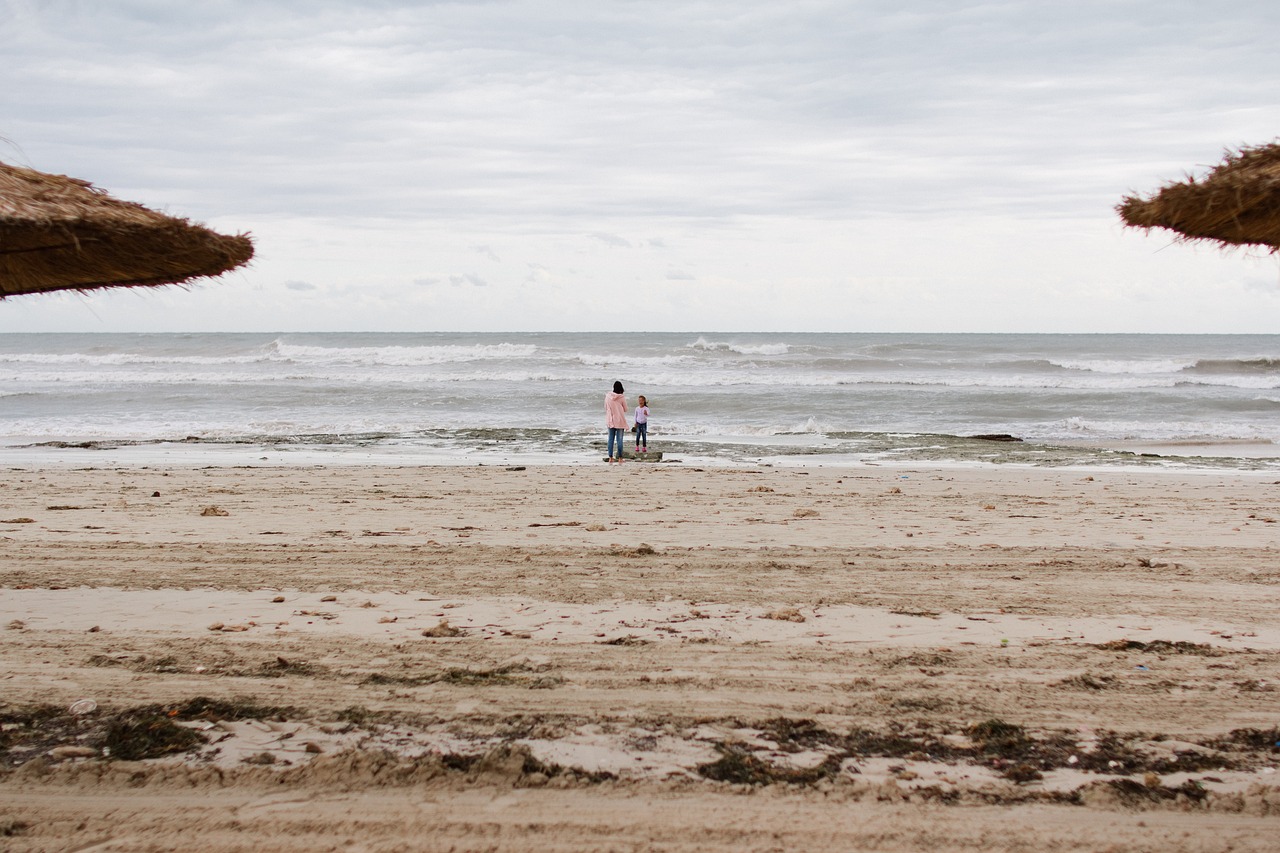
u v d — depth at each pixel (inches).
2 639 238.4
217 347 2529.5
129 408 1168.8
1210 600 291.3
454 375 1697.8
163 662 222.7
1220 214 133.6
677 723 188.5
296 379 1635.1
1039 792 159.5
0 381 1577.3
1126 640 246.2
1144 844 142.7
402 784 160.4
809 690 207.8
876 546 378.9
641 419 791.1
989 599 291.1
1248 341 4574.3
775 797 157.1
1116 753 175.6
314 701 199.2
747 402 1229.1
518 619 263.6
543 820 148.9
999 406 1219.2
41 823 147.4
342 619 261.4
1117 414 1155.3
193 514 450.9
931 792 159.2
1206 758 173.2
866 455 780.0
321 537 389.7
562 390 1417.3
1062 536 405.7
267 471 634.8
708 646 238.8
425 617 264.7
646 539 392.5
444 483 579.5
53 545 364.5
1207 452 835.4
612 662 225.9
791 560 349.1
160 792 157.6
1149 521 450.6
